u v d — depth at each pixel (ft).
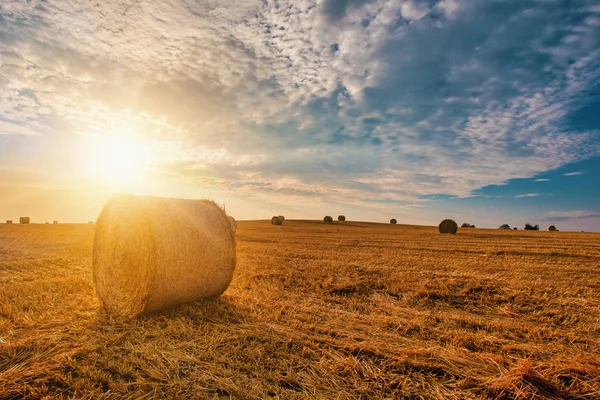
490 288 28.91
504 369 14.07
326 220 204.23
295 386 12.79
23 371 13.12
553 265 42.01
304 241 75.46
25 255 45.06
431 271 36.94
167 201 22.82
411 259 46.26
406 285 29.94
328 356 15.15
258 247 61.11
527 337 18.58
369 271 36.70
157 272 20.20
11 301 22.26
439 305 25.44
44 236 75.05
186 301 22.54
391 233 111.55
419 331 19.31
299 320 20.15
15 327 17.81
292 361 14.52
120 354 14.96
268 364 14.28
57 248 53.21
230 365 14.08
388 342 17.13
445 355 15.37
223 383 12.59
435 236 97.76
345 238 85.40
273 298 25.41
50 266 36.99
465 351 16.21
